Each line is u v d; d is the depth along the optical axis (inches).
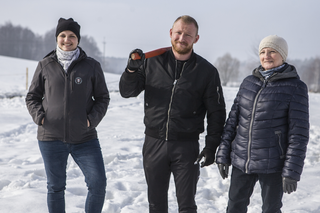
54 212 108.0
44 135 106.5
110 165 192.1
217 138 108.5
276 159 99.5
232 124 108.1
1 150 217.6
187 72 104.7
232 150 106.4
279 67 103.0
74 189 149.3
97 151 109.3
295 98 98.5
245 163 102.0
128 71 101.7
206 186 164.7
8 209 122.5
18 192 141.1
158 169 107.3
